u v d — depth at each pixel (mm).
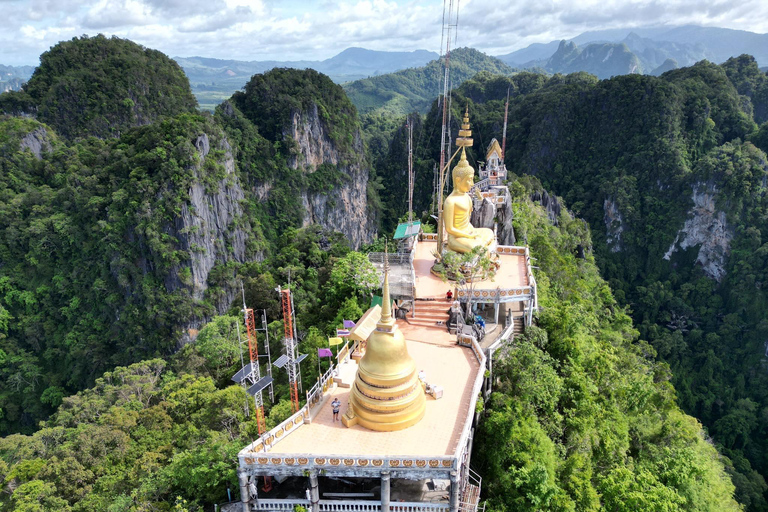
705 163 136250
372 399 27578
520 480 28328
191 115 119125
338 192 176500
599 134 170875
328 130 176875
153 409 40375
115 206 106312
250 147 152875
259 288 69812
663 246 140500
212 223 114750
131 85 149625
